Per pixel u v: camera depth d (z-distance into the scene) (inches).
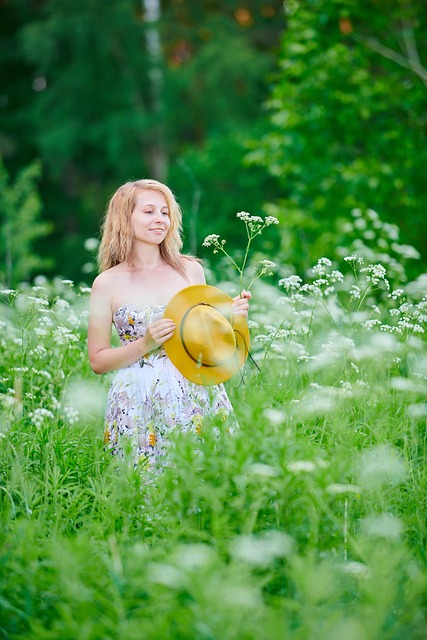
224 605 97.1
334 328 219.8
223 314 161.2
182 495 124.1
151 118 891.4
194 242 307.9
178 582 99.9
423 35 420.5
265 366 198.4
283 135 418.6
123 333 163.2
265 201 678.5
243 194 686.5
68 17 892.6
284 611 107.7
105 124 888.3
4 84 1029.2
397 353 196.4
